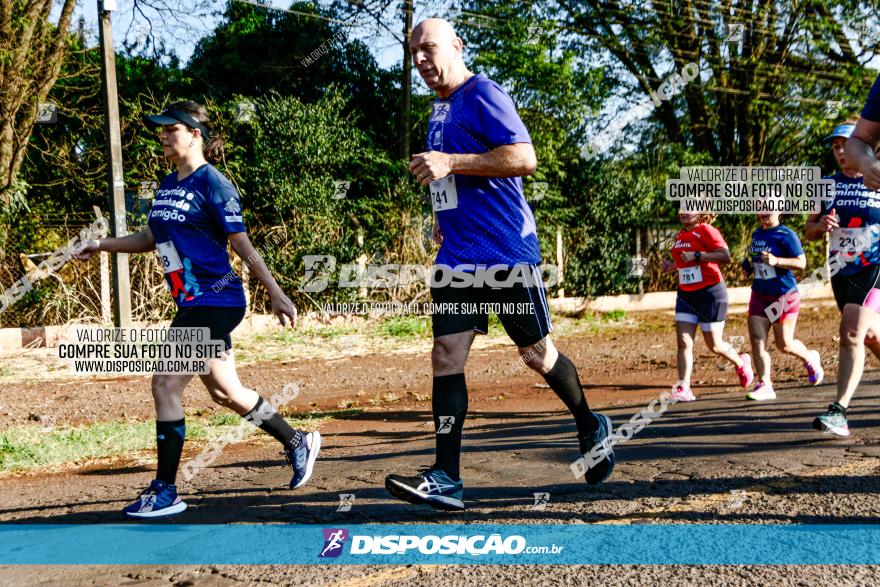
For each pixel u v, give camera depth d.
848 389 4.89
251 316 13.48
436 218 3.77
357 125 21.02
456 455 3.46
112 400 8.36
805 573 2.81
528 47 19.19
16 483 4.76
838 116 20.62
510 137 3.44
